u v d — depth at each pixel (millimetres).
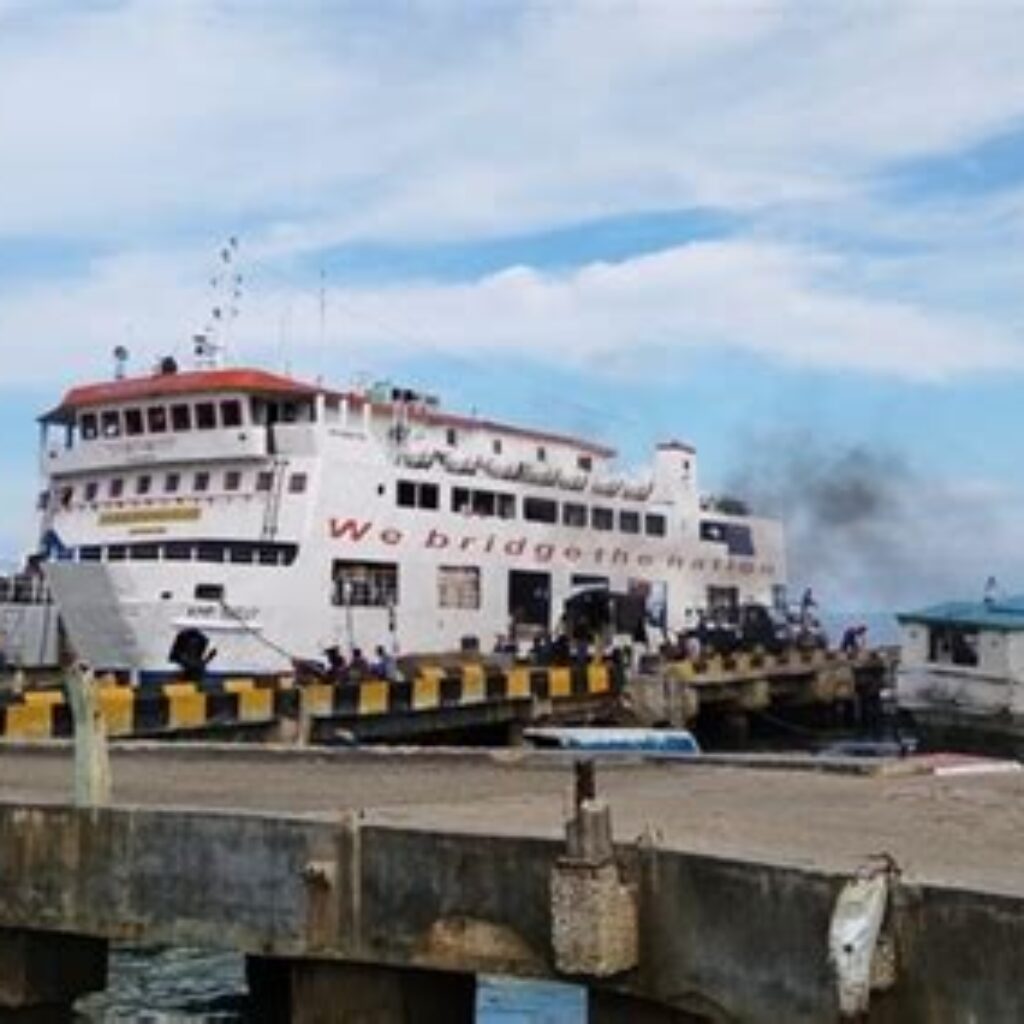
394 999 11211
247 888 11758
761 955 9320
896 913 8609
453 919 10867
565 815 12250
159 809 12281
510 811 12695
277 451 40812
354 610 40906
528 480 47250
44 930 12602
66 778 16344
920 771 16859
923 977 8469
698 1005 9750
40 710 28578
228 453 40781
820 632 63406
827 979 8867
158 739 28625
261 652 38594
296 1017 11641
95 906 12391
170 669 36969
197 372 42312
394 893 11125
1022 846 10750
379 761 18438
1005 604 44875
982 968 8188
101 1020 16391
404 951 11047
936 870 9359
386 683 35656
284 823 11633
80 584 37562
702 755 18594
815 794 14625
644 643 51219
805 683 57094
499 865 10703
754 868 9414
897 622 44531
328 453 40688
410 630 42500
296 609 39438
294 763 18250
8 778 16391
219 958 18969
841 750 45156
